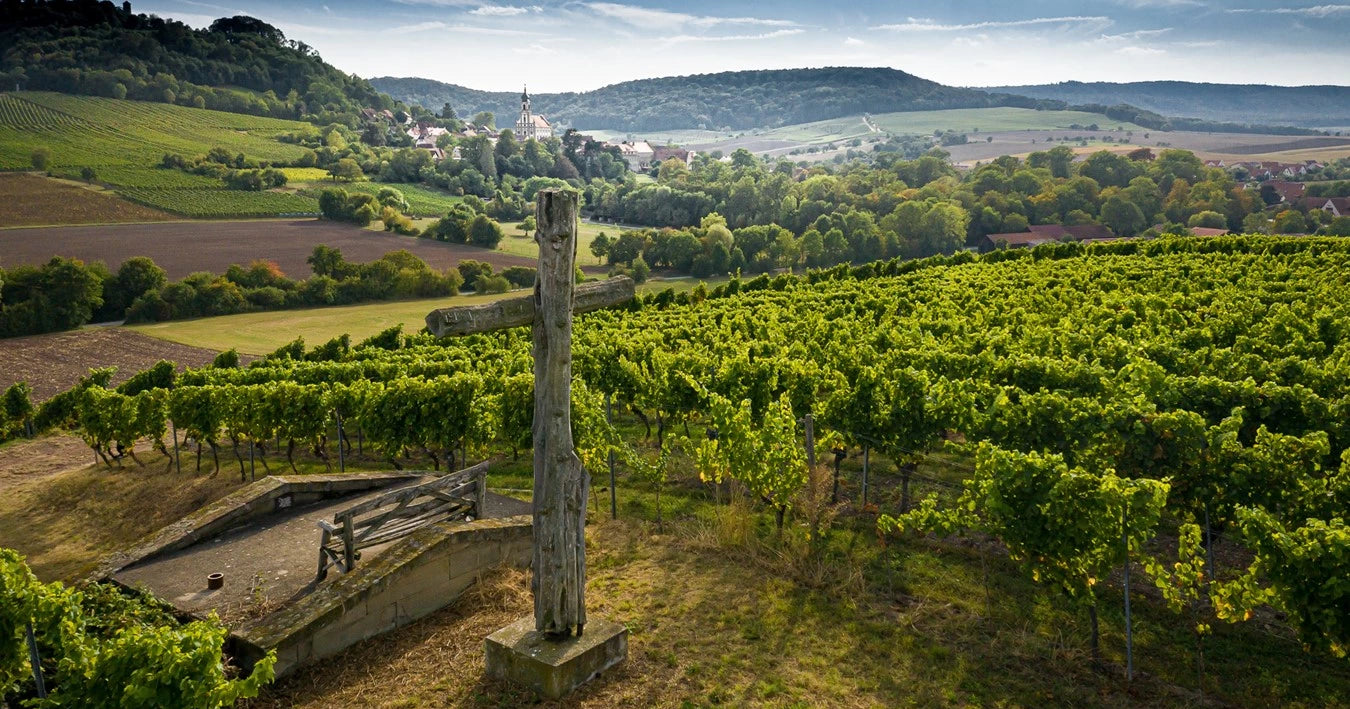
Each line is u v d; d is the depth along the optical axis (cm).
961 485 1653
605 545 1319
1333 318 2292
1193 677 942
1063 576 997
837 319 3195
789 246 11381
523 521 1212
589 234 14062
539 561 899
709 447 1440
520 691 880
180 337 6862
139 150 16288
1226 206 13412
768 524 1409
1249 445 1513
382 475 1514
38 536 1825
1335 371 1705
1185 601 1037
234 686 692
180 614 1009
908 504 1520
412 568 1041
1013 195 13862
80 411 2366
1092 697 894
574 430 1530
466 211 12938
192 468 2305
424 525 1189
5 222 11469
